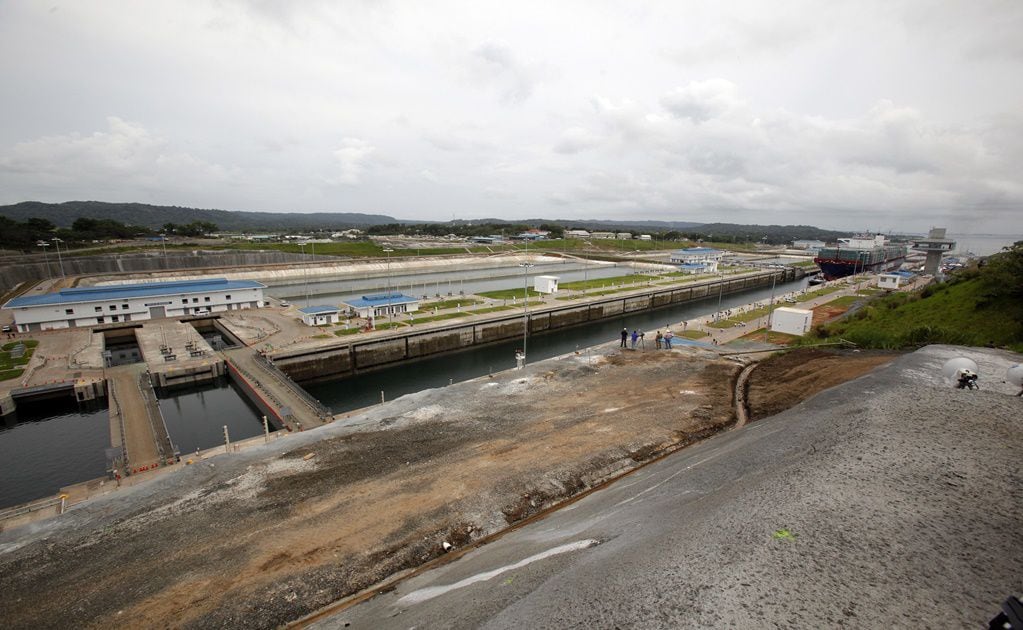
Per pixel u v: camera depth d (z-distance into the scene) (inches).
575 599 280.4
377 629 368.2
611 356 1571.1
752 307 3193.9
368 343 2271.2
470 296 3641.7
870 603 238.7
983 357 951.6
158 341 2319.1
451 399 1155.9
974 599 236.8
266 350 2080.5
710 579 270.7
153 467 1066.1
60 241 5000.0
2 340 2290.8
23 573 556.1
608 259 7135.8
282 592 514.9
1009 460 381.7
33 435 1540.4
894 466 385.1
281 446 886.4
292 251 5831.7
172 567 557.9
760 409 1039.0
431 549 585.9
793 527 313.0
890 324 2043.6
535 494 709.9
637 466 808.9
